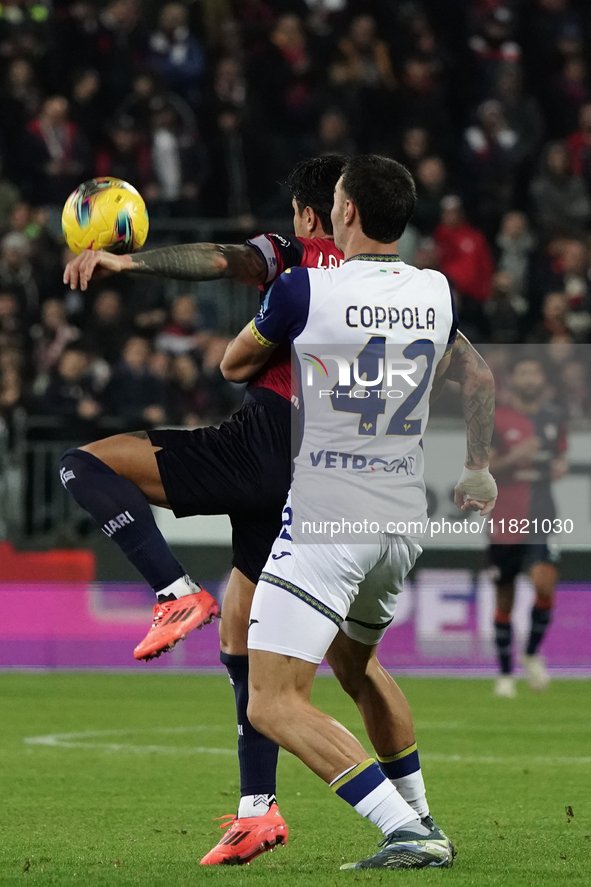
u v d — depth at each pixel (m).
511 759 24.88
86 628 43.66
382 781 13.55
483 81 60.88
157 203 52.72
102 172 53.41
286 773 23.64
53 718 31.17
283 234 15.18
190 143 53.75
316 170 15.69
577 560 43.34
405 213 13.88
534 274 55.53
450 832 17.11
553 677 42.06
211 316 52.53
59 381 46.16
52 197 53.03
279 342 13.92
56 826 17.59
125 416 46.12
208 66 56.97
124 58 55.97
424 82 59.06
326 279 13.66
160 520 43.25
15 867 14.15
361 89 58.25
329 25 60.12
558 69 62.19
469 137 58.53
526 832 17.12
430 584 42.94
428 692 37.50
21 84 54.66
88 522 44.38
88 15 56.25
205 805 19.56
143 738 27.72
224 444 14.48
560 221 57.22
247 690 15.07
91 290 51.59
